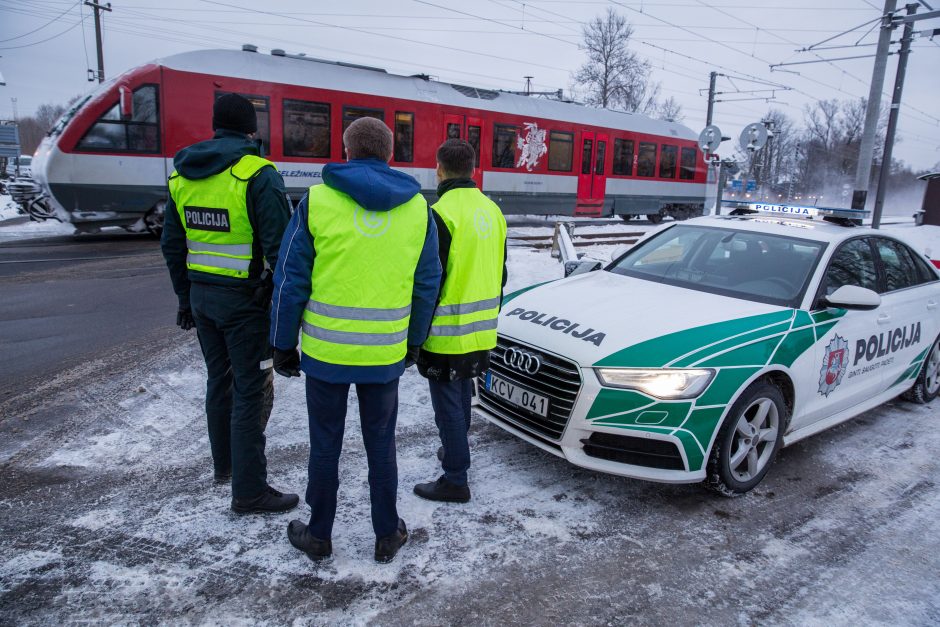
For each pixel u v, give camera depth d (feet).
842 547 9.84
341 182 7.52
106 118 35.45
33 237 42.73
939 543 10.07
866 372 13.78
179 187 8.95
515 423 11.59
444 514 10.13
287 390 15.20
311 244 7.67
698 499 11.14
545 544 9.48
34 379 15.29
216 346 9.86
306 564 8.66
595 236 49.34
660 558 9.31
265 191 8.68
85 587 7.98
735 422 10.66
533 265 34.42
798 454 13.28
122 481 10.55
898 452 13.52
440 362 9.64
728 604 8.36
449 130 48.26
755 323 11.47
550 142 55.62
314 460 8.39
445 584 8.42
